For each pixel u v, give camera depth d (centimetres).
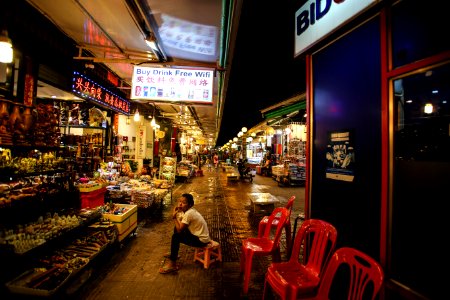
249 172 1716
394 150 203
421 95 192
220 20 397
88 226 439
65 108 673
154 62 519
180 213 411
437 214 176
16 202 343
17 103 352
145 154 1240
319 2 283
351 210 251
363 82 239
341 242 263
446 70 176
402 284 192
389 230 203
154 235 551
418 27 189
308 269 271
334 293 262
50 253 355
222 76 612
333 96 281
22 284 283
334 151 277
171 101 535
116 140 901
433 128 186
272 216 389
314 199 310
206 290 335
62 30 459
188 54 548
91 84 608
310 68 319
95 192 512
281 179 1459
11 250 290
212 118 1588
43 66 459
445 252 170
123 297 314
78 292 323
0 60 295
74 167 567
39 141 387
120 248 465
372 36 229
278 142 2078
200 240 397
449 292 167
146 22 393
